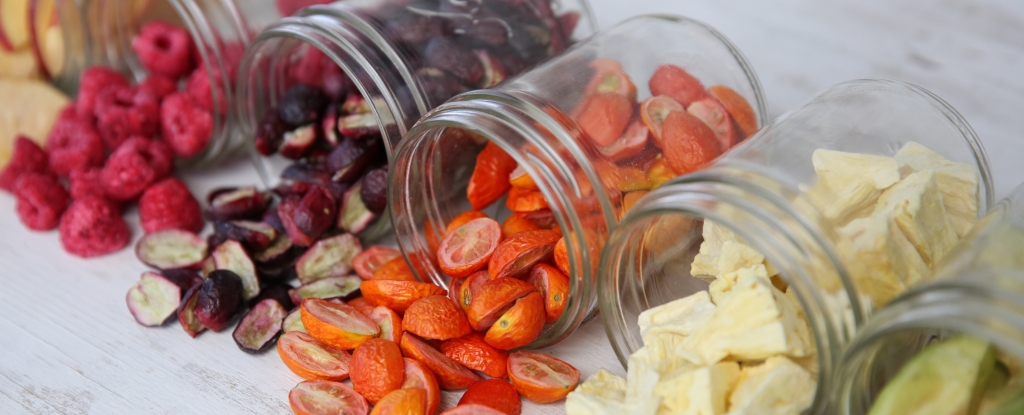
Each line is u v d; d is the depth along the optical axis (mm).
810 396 383
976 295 348
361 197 471
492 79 464
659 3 577
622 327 418
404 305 437
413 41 455
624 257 408
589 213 407
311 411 412
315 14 461
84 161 507
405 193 448
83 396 430
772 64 565
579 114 422
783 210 373
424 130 420
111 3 554
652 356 402
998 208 412
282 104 489
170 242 481
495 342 418
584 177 408
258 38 469
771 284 390
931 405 365
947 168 417
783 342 379
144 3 564
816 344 370
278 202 503
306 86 493
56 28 559
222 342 448
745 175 383
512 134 407
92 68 544
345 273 471
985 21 547
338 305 437
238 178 526
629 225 391
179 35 547
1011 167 520
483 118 411
